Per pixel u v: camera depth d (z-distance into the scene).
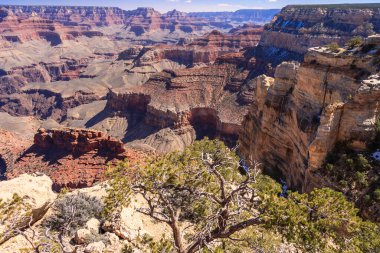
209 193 14.24
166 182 13.77
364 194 24.23
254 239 15.52
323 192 12.45
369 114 26.52
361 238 12.68
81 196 20.97
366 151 26.48
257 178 17.36
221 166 17.22
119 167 13.78
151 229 19.64
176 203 16.91
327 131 26.98
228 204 14.54
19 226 15.30
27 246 15.09
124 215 18.41
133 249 15.26
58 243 12.30
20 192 17.23
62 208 18.72
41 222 17.70
